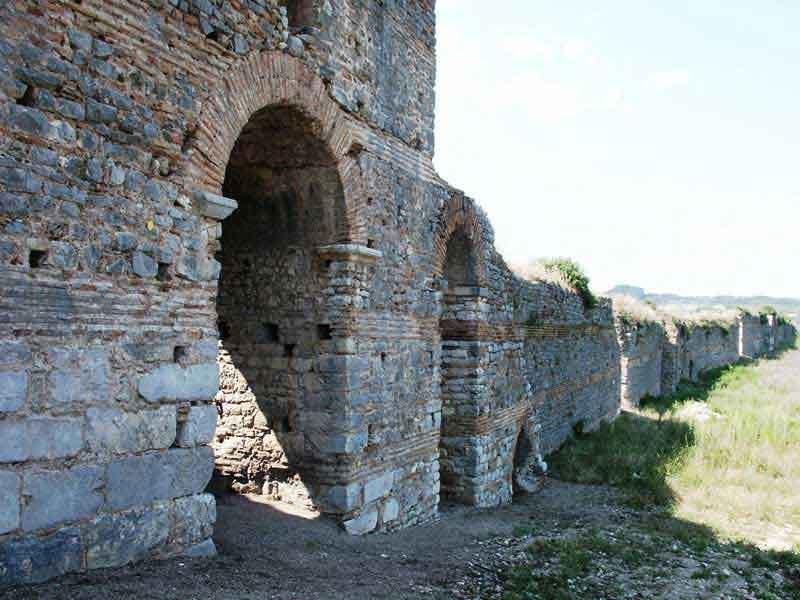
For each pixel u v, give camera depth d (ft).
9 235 19.74
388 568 29.68
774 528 48.83
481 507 50.93
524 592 28.50
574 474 66.54
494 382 55.36
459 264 52.70
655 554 37.35
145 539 23.13
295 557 28.60
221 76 26.84
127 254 22.84
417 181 42.91
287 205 36.37
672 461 68.59
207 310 25.72
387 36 39.60
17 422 19.77
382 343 38.40
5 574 19.38
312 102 32.40
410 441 41.24
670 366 138.41
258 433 36.96
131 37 23.17
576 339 85.81
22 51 20.12
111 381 22.21
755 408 111.75
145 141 23.58
